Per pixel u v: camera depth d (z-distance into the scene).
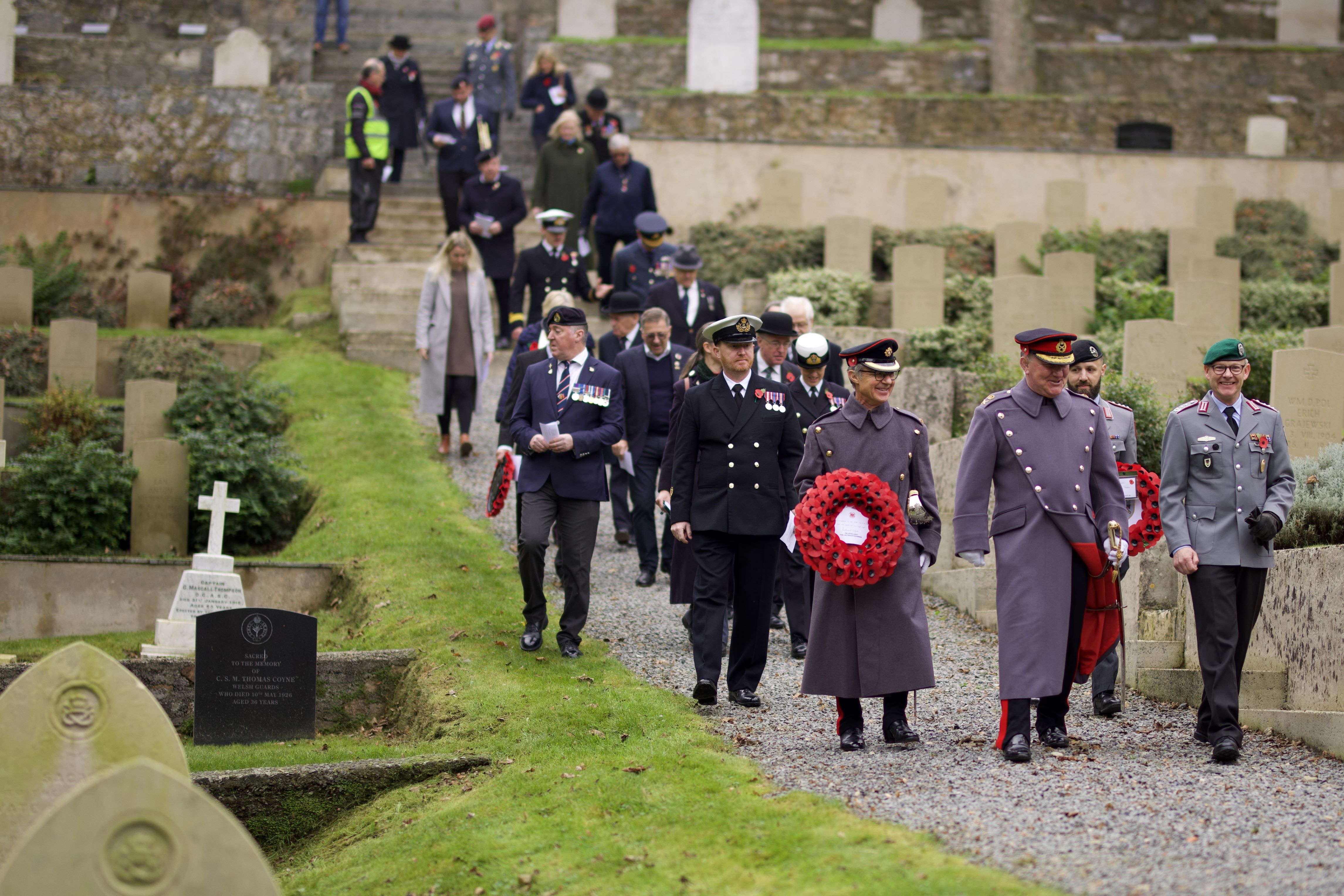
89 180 27.92
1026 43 33.88
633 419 13.20
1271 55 35.22
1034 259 24.97
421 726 9.97
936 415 15.91
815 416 11.74
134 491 15.33
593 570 14.04
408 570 13.02
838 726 8.95
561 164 23.09
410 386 20.47
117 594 13.13
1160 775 7.97
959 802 7.39
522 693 9.96
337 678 10.69
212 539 11.63
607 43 33.88
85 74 31.06
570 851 7.26
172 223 25.27
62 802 5.23
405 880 7.32
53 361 18.31
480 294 17.19
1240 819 7.08
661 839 7.20
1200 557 8.61
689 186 27.25
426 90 32.62
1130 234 26.25
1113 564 8.55
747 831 7.11
